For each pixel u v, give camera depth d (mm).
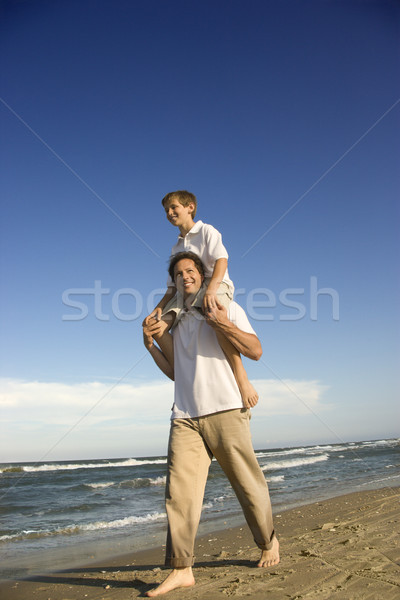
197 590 2207
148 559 4238
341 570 2391
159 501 10445
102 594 2549
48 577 3559
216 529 5824
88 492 13531
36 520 8211
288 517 6129
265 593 2074
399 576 2211
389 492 8203
